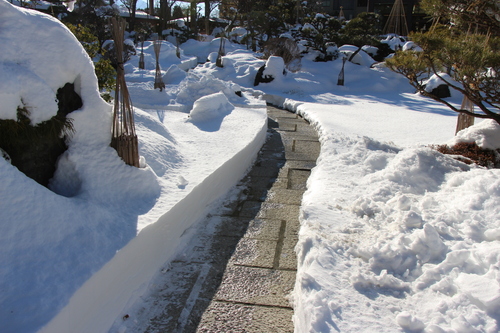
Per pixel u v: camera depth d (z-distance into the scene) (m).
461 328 1.82
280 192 4.58
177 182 3.60
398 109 10.66
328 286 2.21
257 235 3.51
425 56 4.81
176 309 2.51
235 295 2.66
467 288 2.07
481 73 4.42
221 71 16.31
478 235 2.69
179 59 20.31
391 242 2.62
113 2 25.59
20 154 2.52
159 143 4.11
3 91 2.25
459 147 5.30
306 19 22.22
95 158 2.93
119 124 3.19
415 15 27.00
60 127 2.69
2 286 1.92
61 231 2.31
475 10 4.95
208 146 4.96
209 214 3.89
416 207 3.14
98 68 4.93
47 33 2.66
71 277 2.05
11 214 2.17
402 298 2.15
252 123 6.53
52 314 1.81
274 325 2.39
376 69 18.03
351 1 32.88
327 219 3.07
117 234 2.51
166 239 3.01
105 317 2.26
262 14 23.44
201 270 2.94
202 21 31.83
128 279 2.48
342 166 4.49
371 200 3.37
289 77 15.65
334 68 18.00
